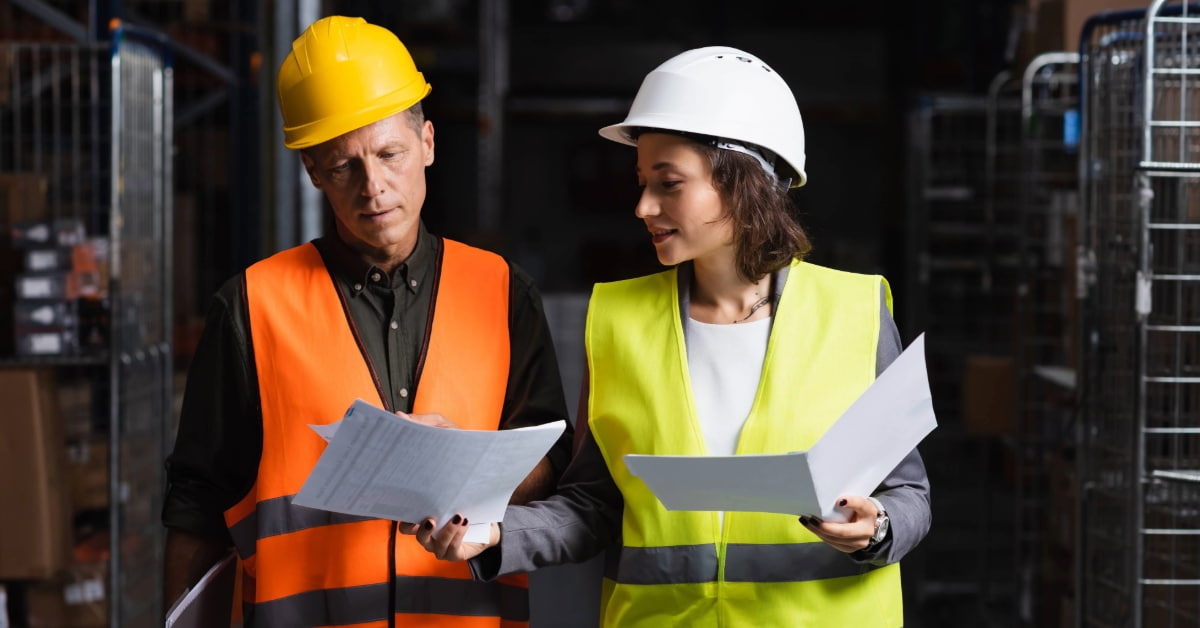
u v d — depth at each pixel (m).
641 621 1.66
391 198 1.67
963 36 9.40
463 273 1.82
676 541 1.63
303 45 1.67
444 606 1.73
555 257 12.84
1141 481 2.51
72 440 3.78
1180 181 2.67
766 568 1.62
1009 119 5.25
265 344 1.73
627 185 12.57
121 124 3.46
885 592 1.67
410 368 1.76
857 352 1.65
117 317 3.43
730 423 1.64
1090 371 3.03
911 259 5.33
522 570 1.66
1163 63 2.81
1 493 3.46
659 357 1.67
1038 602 4.33
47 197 4.01
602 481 1.73
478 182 11.48
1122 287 2.92
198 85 5.43
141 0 5.14
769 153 1.65
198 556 1.76
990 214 4.60
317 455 1.71
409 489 1.49
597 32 12.31
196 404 1.74
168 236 3.83
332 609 1.70
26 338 3.48
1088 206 3.03
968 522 5.69
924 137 5.29
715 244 1.62
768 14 12.45
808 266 1.73
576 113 11.91
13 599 3.65
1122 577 2.91
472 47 9.30
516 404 1.83
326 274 1.77
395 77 1.67
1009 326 5.54
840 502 1.48
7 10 4.31
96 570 3.67
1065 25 3.95
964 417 4.53
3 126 4.36
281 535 1.70
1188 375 2.74
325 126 1.62
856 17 12.45
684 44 12.29
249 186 5.38
